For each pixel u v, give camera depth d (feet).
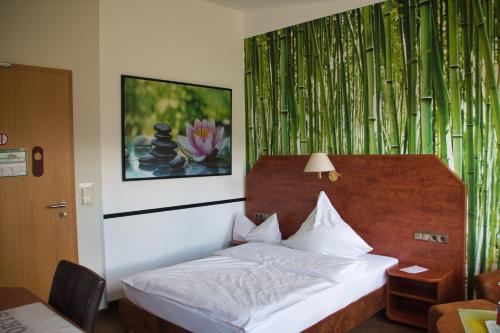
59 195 11.32
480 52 10.71
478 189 10.91
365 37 12.91
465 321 7.61
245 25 16.38
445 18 11.26
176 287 9.31
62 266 6.80
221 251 12.81
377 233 12.76
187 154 14.51
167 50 13.83
